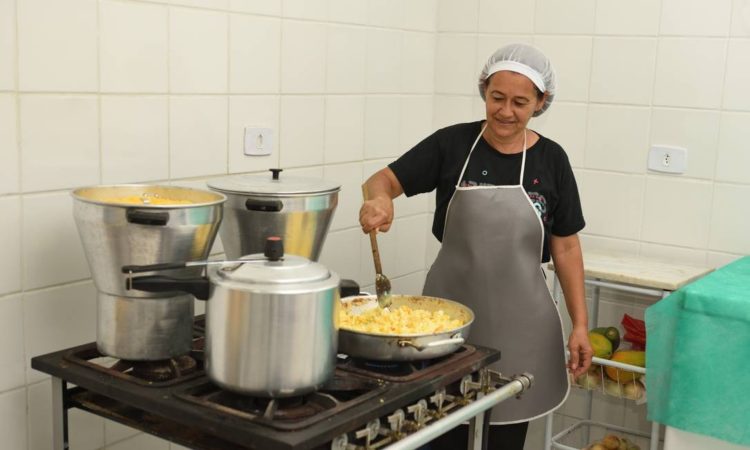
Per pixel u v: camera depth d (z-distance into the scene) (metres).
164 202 1.55
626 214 2.67
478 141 2.02
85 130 1.80
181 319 1.45
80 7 1.76
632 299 2.67
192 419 1.26
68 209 1.79
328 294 1.29
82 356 1.54
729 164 2.50
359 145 2.63
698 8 2.50
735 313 1.80
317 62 2.41
